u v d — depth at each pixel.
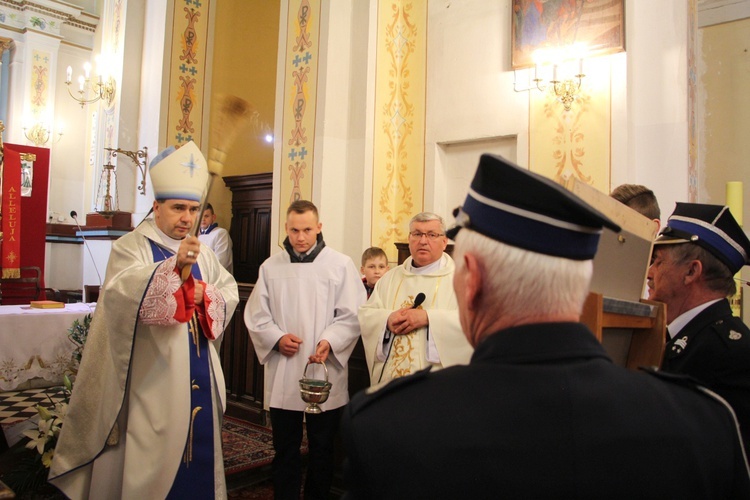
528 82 4.88
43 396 5.53
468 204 0.88
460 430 0.76
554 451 0.73
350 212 5.31
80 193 10.25
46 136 9.91
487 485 0.73
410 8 5.64
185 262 2.34
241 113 2.21
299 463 3.15
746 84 4.99
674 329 1.58
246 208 7.53
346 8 5.44
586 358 0.82
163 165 2.71
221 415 2.73
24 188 8.34
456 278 0.90
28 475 3.20
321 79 5.28
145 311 2.34
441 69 5.42
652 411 0.79
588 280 0.84
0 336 4.91
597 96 4.50
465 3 5.31
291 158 5.46
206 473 2.56
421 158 5.47
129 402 2.51
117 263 2.66
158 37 7.84
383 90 5.48
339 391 3.15
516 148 5.02
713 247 1.55
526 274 0.80
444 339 2.74
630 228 1.36
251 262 7.41
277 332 3.17
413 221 3.07
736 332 1.45
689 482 0.76
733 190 3.17
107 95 8.45
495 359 0.81
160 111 7.63
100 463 2.52
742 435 1.36
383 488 0.75
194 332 2.64
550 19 4.71
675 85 4.24
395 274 3.13
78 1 10.41
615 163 4.38
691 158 4.43
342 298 3.26
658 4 4.34
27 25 9.84
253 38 8.41
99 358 2.60
